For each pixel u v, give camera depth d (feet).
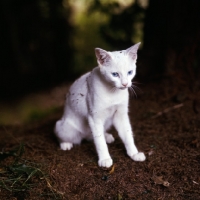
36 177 2.98
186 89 4.72
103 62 2.98
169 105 4.54
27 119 6.48
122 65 2.91
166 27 4.89
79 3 8.91
